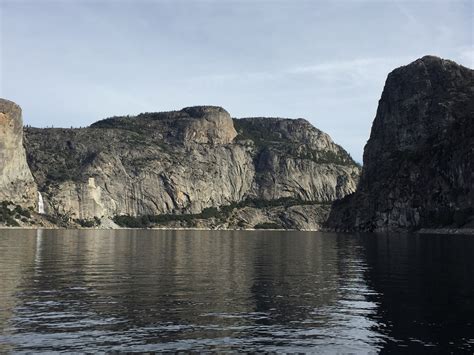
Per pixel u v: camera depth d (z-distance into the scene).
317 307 33.31
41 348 23.72
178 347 24.11
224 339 25.52
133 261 65.31
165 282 44.28
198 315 30.59
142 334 26.20
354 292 39.28
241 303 34.47
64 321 28.73
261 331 27.09
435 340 25.61
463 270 54.25
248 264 62.78
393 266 59.72
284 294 38.31
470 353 23.53
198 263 63.66
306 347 24.39
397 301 35.50
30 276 47.25
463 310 32.41
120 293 38.00
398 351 23.83
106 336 25.75
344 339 25.73
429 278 47.50
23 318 29.38
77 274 49.28
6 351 23.20
